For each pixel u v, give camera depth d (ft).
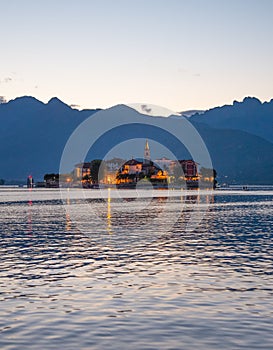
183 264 102.06
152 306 68.59
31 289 78.79
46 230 178.81
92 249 126.62
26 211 294.05
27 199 485.15
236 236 156.76
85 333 57.36
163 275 90.02
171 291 77.15
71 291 77.46
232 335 56.29
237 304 69.15
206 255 114.73
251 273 91.35
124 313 65.26
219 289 78.28
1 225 199.52
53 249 126.62
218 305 68.74
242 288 78.74
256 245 132.98
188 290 77.71
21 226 195.21
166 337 55.93
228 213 275.39
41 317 63.52
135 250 124.47
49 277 88.48
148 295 74.74
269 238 150.30
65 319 62.69
